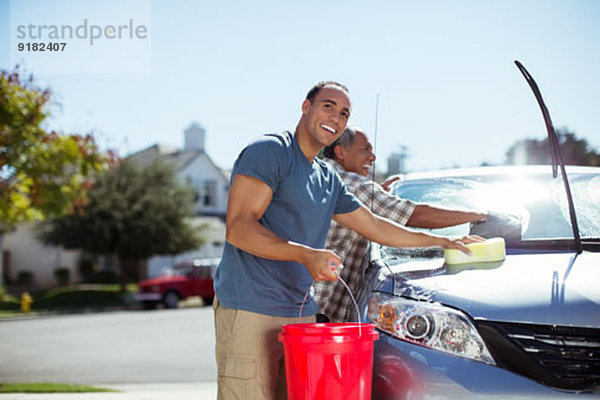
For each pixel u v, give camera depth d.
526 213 3.27
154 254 28.58
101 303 25.16
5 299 25.47
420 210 3.15
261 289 2.55
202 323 14.84
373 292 2.82
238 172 2.51
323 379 2.19
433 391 2.39
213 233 34.53
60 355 9.76
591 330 2.34
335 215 2.85
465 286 2.59
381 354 2.58
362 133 3.54
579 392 2.29
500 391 2.32
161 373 7.98
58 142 11.71
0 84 10.05
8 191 11.56
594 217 3.20
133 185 27.83
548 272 2.63
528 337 2.38
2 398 5.74
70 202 12.77
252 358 2.54
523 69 2.86
